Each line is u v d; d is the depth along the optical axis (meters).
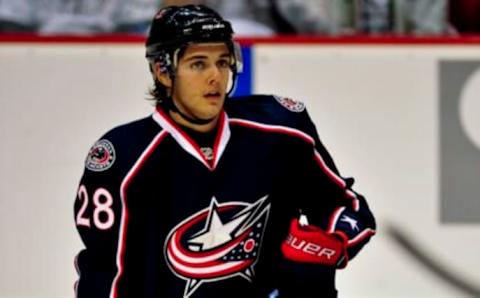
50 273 10.55
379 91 11.01
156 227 5.58
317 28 12.27
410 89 11.05
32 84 10.42
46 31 11.71
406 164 11.11
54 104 10.45
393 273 11.12
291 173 5.86
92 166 5.56
